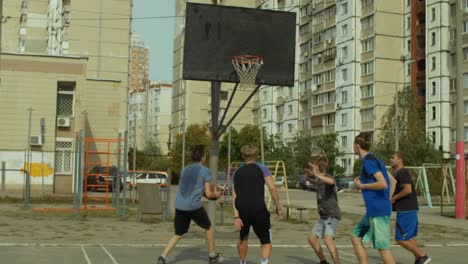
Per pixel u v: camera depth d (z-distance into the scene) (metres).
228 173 28.09
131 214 20.62
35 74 34.38
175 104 99.31
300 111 76.81
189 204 9.37
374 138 62.75
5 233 14.18
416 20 62.41
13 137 33.97
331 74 69.56
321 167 9.43
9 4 78.56
